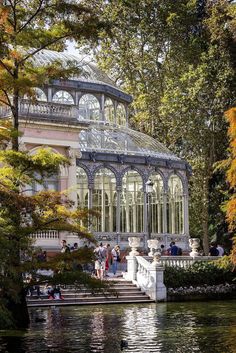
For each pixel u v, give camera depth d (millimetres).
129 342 20469
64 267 22344
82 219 23094
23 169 22891
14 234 21156
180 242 49062
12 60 23969
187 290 36531
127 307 31656
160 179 49656
